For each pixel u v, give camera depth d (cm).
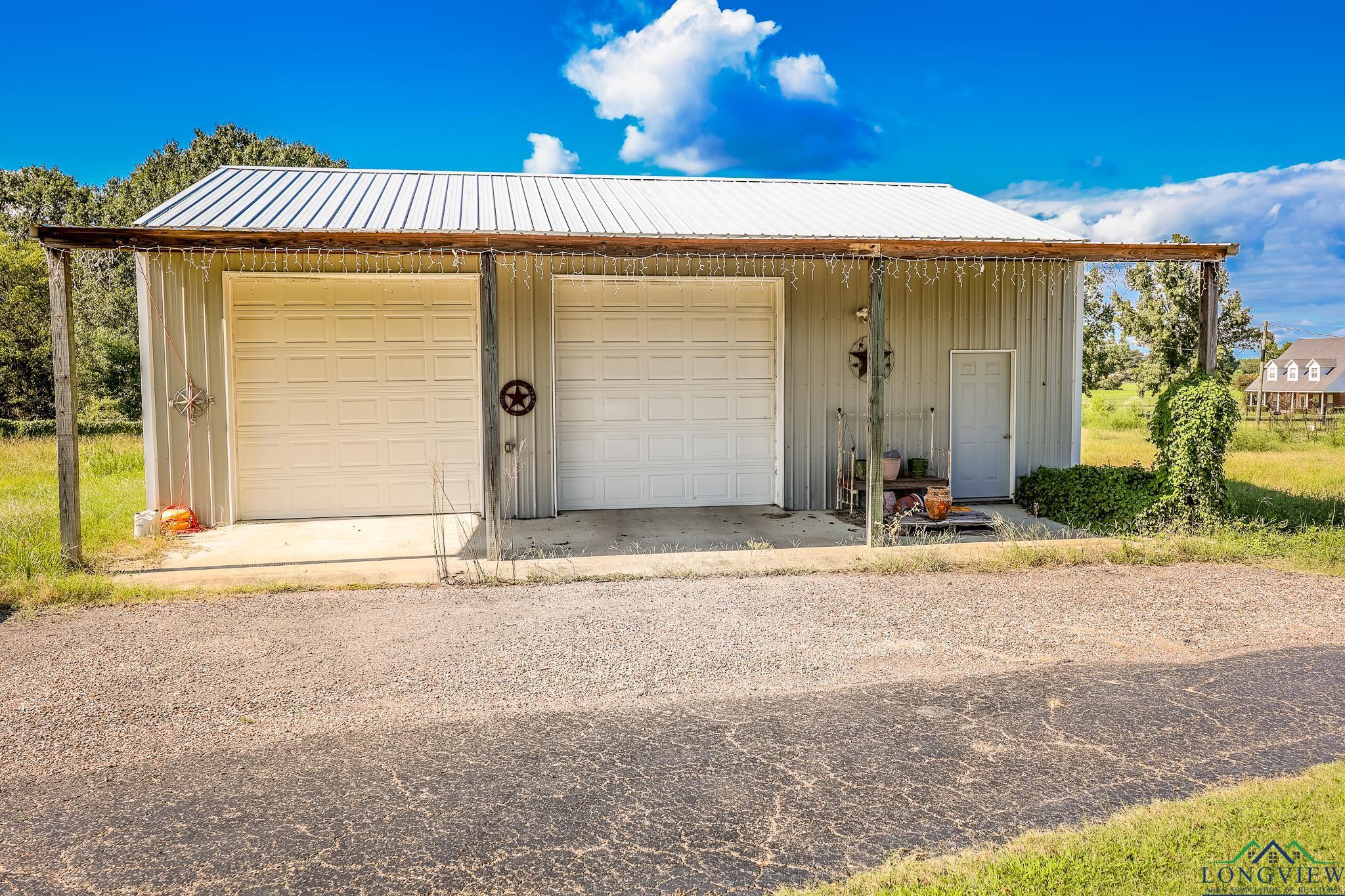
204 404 919
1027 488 1039
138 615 579
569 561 747
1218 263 868
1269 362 5069
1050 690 441
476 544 828
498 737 388
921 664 483
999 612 584
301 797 334
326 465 973
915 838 303
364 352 973
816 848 297
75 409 696
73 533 695
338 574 695
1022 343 1077
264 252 926
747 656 495
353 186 1023
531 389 968
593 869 286
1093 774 349
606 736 388
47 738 387
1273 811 313
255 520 959
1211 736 384
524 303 962
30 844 302
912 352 1049
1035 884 272
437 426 991
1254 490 1090
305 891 274
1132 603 607
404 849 298
